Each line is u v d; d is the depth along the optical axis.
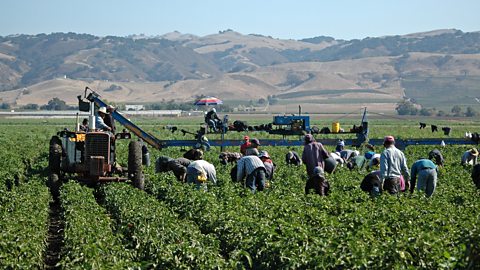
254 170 27.84
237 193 27.36
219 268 16.72
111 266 16.58
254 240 18.70
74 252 17.81
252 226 20.09
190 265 17.25
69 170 32.16
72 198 26.61
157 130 109.44
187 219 23.53
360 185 28.61
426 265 15.44
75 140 32.00
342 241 16.77
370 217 20.58
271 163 29.91
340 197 24.59
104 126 32.84
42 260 20.50
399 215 20.91
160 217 21.91
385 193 24.36
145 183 33.56
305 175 36.62
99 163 31.17
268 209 22.64
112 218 25.97
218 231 21.34
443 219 20.11
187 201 25.77
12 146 64.50
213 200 25.08
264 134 93.75
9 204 25.62
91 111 33.00
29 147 63.75
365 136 47.00
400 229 19.50
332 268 15.89
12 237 19.12
